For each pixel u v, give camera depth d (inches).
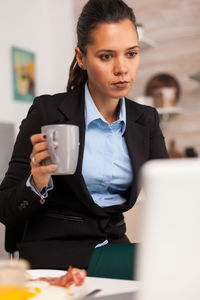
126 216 62.6
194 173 14.4
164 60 140.9
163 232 14.9
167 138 139.6
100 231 43.9
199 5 137.2
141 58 143.5
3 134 109.4
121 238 47.0
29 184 38.3
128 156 47.6
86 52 43.1
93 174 45.4
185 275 15.3
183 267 15.2
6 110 133.5
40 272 29.2
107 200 46.8
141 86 143.4
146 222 14.9
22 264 21.2
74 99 47.6
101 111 47.6
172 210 14.7
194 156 127.5
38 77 148.4
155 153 51.2
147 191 14.8
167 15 141.4
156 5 142.9
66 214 43.7
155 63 141.9
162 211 14.7
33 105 47.3
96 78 42.7
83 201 42.9
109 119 48.5
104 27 40.9
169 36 141.0
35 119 45.2
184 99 138.3
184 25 139.0
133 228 62.6
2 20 132.8
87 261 40.8
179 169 14.4
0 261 21.3
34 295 22.8
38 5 148.9
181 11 139.5
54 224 43.4
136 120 50.7
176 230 14.9
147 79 142.6
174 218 14.8
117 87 42.4
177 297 15.4
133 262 36.3
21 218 39.9
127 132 48.1
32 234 43.5
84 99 47.3
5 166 109.4
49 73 153.2
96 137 46.4
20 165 42.6
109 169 46.0
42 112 45.4
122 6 41.7
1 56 132.2
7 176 42.6
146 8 144.4
